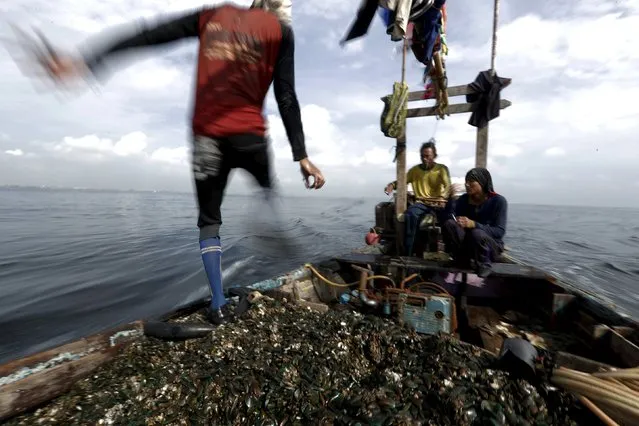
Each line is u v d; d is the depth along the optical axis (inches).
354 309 125.1
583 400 63.2
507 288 147.6
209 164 79.7
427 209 201.0
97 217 892.6
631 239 787.4
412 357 81.7
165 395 68.6
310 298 145.6
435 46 166.4
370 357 85.3
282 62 81.4
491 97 201.0
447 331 98.5
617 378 64.5
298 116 81.3
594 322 108.9
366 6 133.8
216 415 66.0
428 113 225.1
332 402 68.5
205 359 79.7
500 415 61.6
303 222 758.5
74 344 77.9
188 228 634.2
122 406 65.6
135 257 362.0
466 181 154.9
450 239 146.3
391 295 113.0
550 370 70.1
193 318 101.8
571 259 446.6
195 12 79.2
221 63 76.9
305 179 82.5
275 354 81.8
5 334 176.1
